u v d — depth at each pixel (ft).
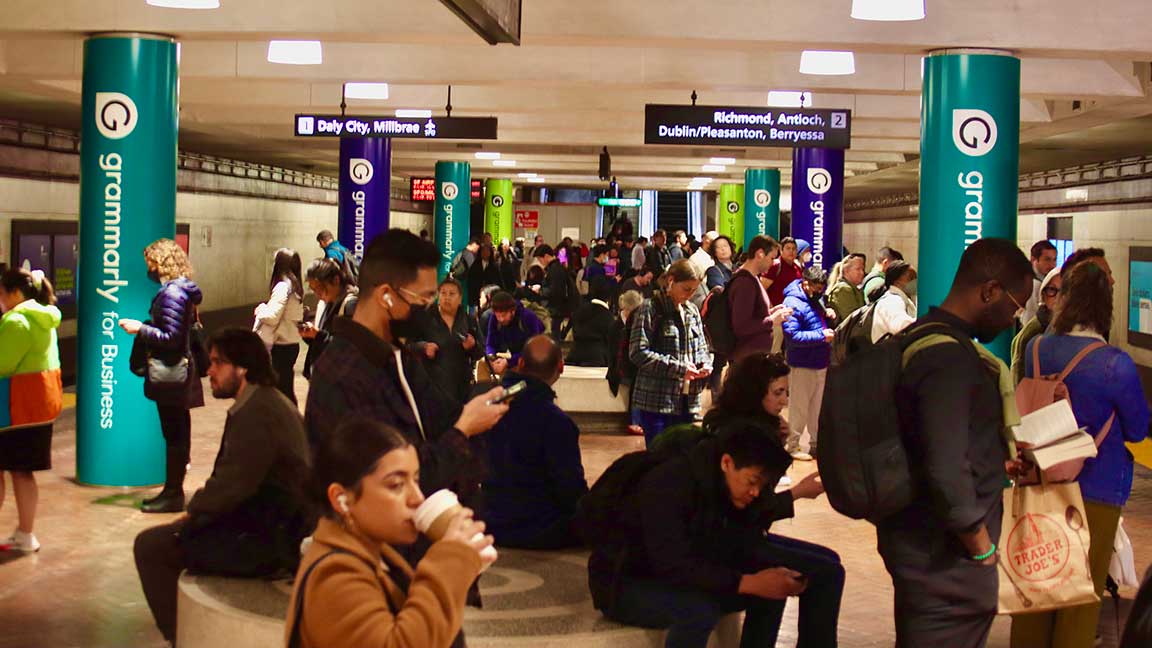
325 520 9.42
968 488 13.39
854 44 30.94
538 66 44.01
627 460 16.46
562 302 69.87
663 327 30.83
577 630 15.62
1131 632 7.79
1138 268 65.98
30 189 67.46
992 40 30.27
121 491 31.42
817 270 37.06
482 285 76.48
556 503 20.02
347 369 13.20
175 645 17.54
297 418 17.35
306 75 44.75
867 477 13.84
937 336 13.88
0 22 31.71
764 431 15.58
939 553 14.03
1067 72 42.09
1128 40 30.22
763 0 31.27
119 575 23.85
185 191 94.79
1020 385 19.13
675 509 15.65
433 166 114.01
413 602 9.08
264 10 31.91
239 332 17.39
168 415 28.91
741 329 34.09
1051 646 19.06
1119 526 20.53
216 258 104.42
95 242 32.01
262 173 118.42
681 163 97.40
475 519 13.94
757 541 16.52
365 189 75.05
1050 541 15.78
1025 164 83.71
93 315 31.99
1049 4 30.14
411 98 55.62
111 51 31.99
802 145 43.45
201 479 32.96
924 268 31.04
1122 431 18.52
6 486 30.68
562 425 19.80
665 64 43.83
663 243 86.38
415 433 13.46
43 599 22.26
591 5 31.27
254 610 15.69
